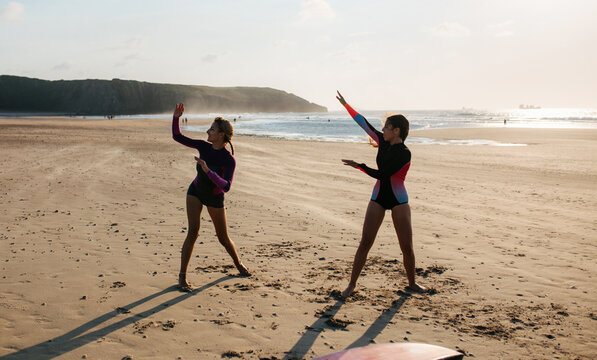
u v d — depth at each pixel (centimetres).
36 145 2244
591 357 320
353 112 457
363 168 413
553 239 678
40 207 833
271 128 6291
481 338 348
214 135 447
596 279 495
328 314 389
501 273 514
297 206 905
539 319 388
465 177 1455
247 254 572
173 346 323
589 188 1247
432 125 7594
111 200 917
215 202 451
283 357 310
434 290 454
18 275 471
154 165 1528
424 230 722
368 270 517
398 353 262
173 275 485
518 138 3825
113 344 324
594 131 4762
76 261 525
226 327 358
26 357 301
